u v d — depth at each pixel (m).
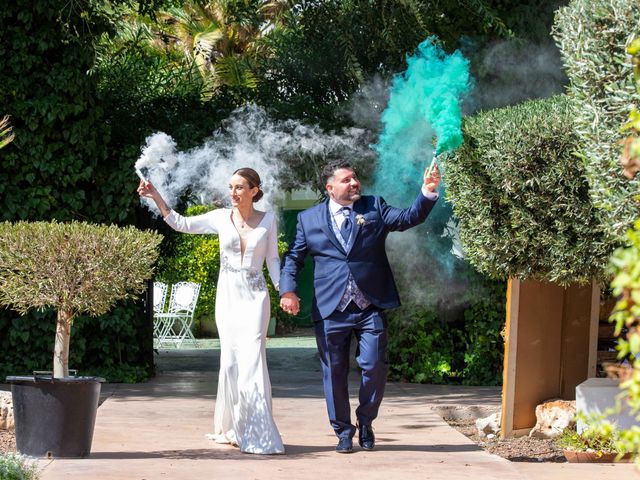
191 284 17.05
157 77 11.80
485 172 6.09
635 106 4.19
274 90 11.27
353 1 10.44
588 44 4.50
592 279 6.32
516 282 6.77
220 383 6.13
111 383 10.02
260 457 5.70
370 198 6.07
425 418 7.67
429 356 10.52
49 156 9.95
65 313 5.54
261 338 5.98
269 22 11.56
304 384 10.27
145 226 10.90
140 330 10.69
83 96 10.05
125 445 6.04
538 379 6.96
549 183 5.79
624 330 8.22
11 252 5.23
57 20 9.93
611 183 4.46
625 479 5.30
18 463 4.66
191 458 5.60
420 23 9.63
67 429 5.40
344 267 5.90
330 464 5.49
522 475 5.23
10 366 9.90
